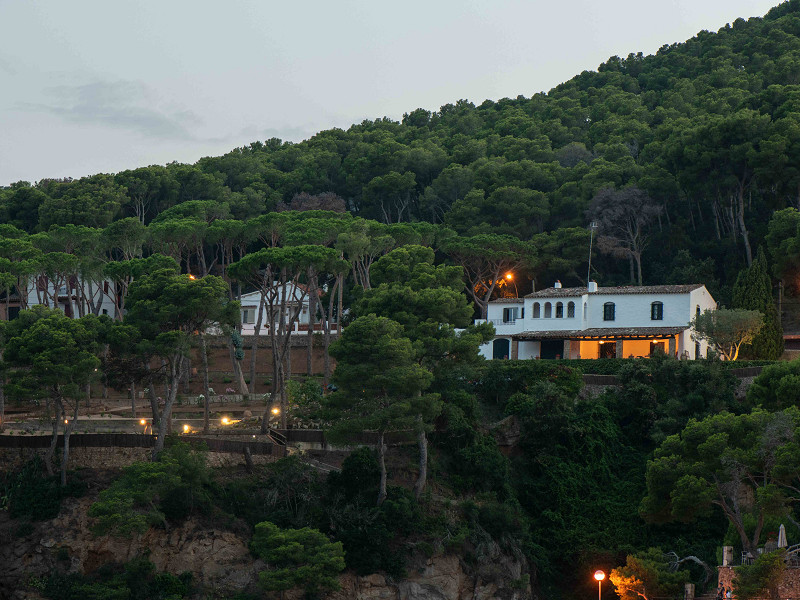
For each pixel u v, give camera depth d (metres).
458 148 161.38
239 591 65.12
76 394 69.12
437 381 78.81
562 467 79.38
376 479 71.62
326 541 64.69
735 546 67.94
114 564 65.44
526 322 106.06
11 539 66.19
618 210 124.62
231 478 71.44
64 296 124.06
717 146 123.12
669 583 63.25
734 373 85.56
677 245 127.06
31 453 70.94
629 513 77.12
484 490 77.00
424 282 88.00
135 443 71.06
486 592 69.88
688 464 65.00
